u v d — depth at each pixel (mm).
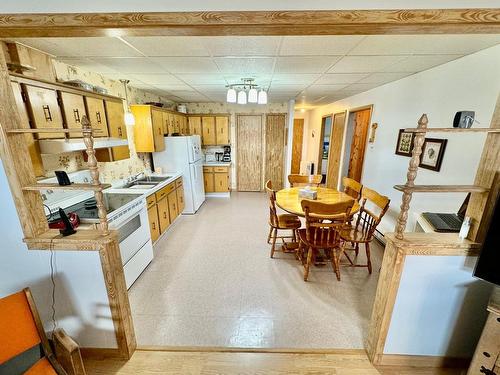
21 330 1059
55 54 1975
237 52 1947
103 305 1457
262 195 5773
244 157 5871
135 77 2873
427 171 2379
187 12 1048
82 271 1391
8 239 1342
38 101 1662
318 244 2260
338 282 2371
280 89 3686
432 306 1394
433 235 1372
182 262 2754
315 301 2100
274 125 5648
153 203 3061
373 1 1019
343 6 1028
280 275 2486
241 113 5547
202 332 1772
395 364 1525
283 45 1771
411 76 2639
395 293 1374
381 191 3279
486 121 1789
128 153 2947
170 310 2000
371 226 2471
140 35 1185
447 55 1943
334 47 1812
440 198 2225
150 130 3559
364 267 2631
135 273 2385
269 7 1040
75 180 2391
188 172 4238
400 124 2854
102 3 1056
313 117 7137
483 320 1382
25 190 1273
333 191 3197
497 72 1699
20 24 1070
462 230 1319
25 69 1728
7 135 1174
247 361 1533
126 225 2301
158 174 4047
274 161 5883
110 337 1529
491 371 1118
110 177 3041
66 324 1510
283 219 2908
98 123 2334
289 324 1845
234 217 4254
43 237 1342
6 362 1028
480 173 1220
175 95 4301
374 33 1126
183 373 1456
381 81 3014
